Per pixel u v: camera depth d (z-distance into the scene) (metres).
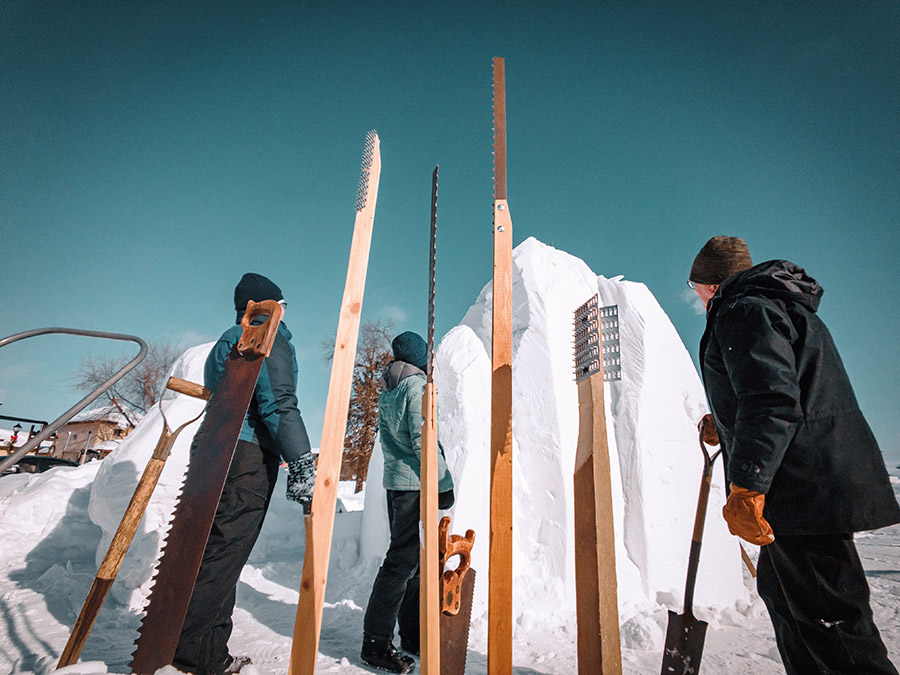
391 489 2.54
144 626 1.60
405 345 2.72
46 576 3.45
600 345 1.71
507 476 1.64
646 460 3.48
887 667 1.43
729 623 2.93
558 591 3.09
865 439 1.52
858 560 1.48
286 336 2.30
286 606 3.27
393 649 2.36
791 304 1.60
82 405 2.06
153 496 3.44
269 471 2.17
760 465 1.44
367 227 1.67
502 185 1.86
